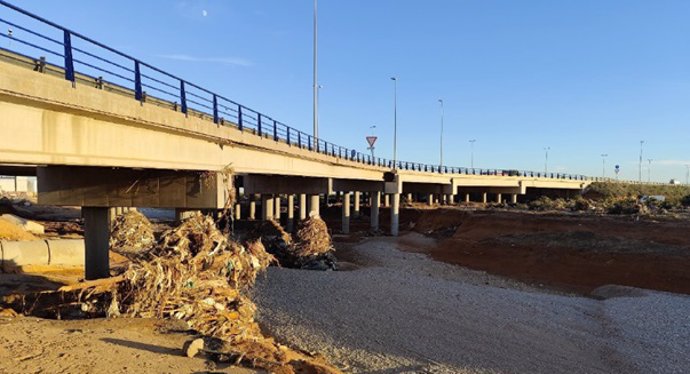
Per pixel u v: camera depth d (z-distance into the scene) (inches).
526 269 1673.2
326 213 3602.4
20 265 1080.8
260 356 522.6
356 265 1723.7
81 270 1133.7
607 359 786.8
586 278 1524.4
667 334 927.0
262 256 890.7
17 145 514.0
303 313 909.8
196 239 711.1
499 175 3927.2
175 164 835.4
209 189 900.6
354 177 2332.7
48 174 928.3
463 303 1062.4
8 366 387.2
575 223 1959.9
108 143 669.3
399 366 685.3
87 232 925.2
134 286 625.6
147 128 748.0
